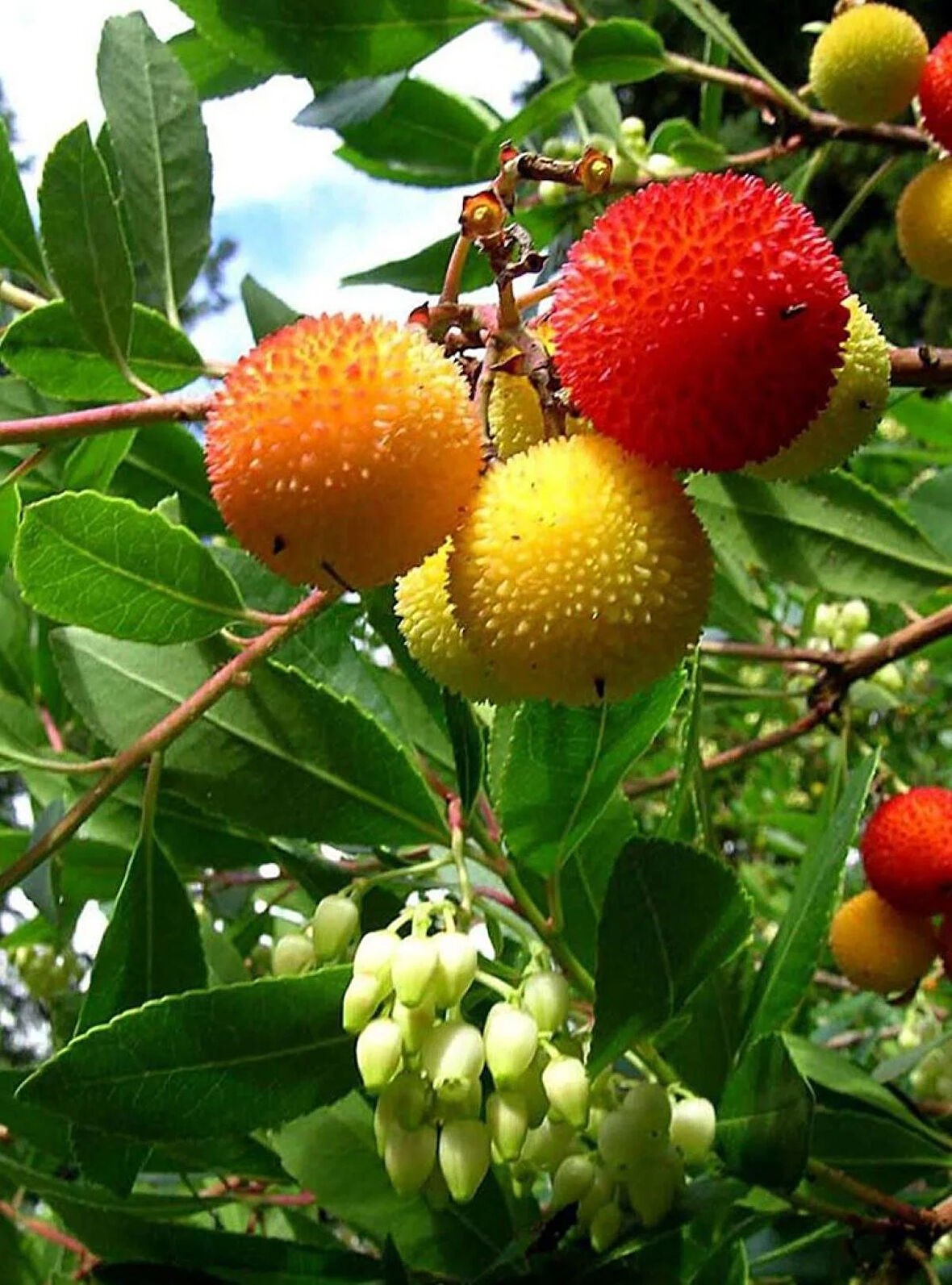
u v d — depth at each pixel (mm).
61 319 147
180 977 138
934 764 343
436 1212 140
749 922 120
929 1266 138
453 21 210
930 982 265
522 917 144
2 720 137
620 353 97
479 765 135
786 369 97
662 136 251
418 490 99
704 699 241
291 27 205
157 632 131
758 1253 155
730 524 201
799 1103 116
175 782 138
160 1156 149
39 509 119
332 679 152
